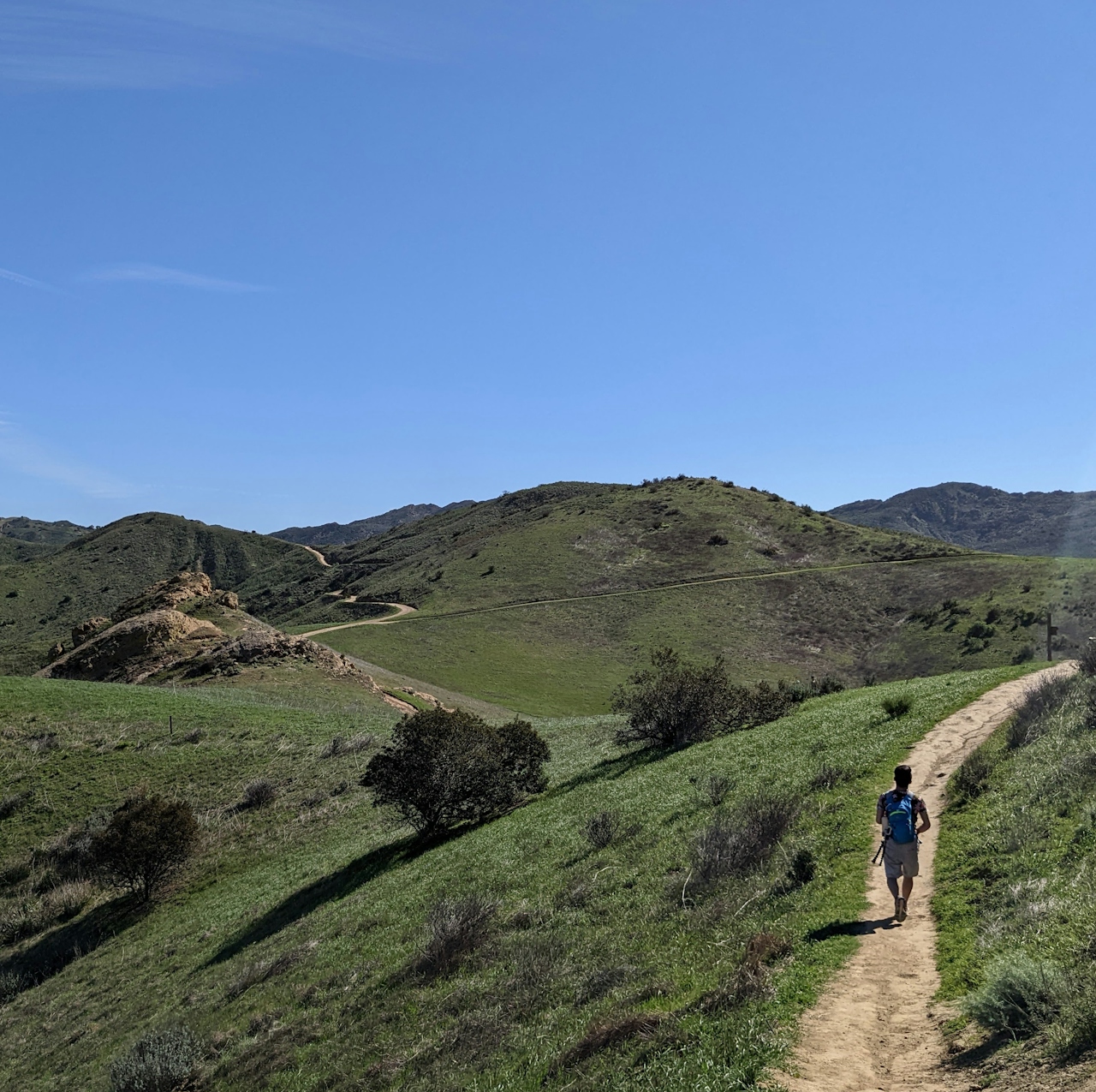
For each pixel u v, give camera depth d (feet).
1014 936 28.53
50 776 150.82
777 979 29.94
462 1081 33.32
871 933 33.27
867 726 79.66
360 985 54.03
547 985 40.37
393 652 378.94
